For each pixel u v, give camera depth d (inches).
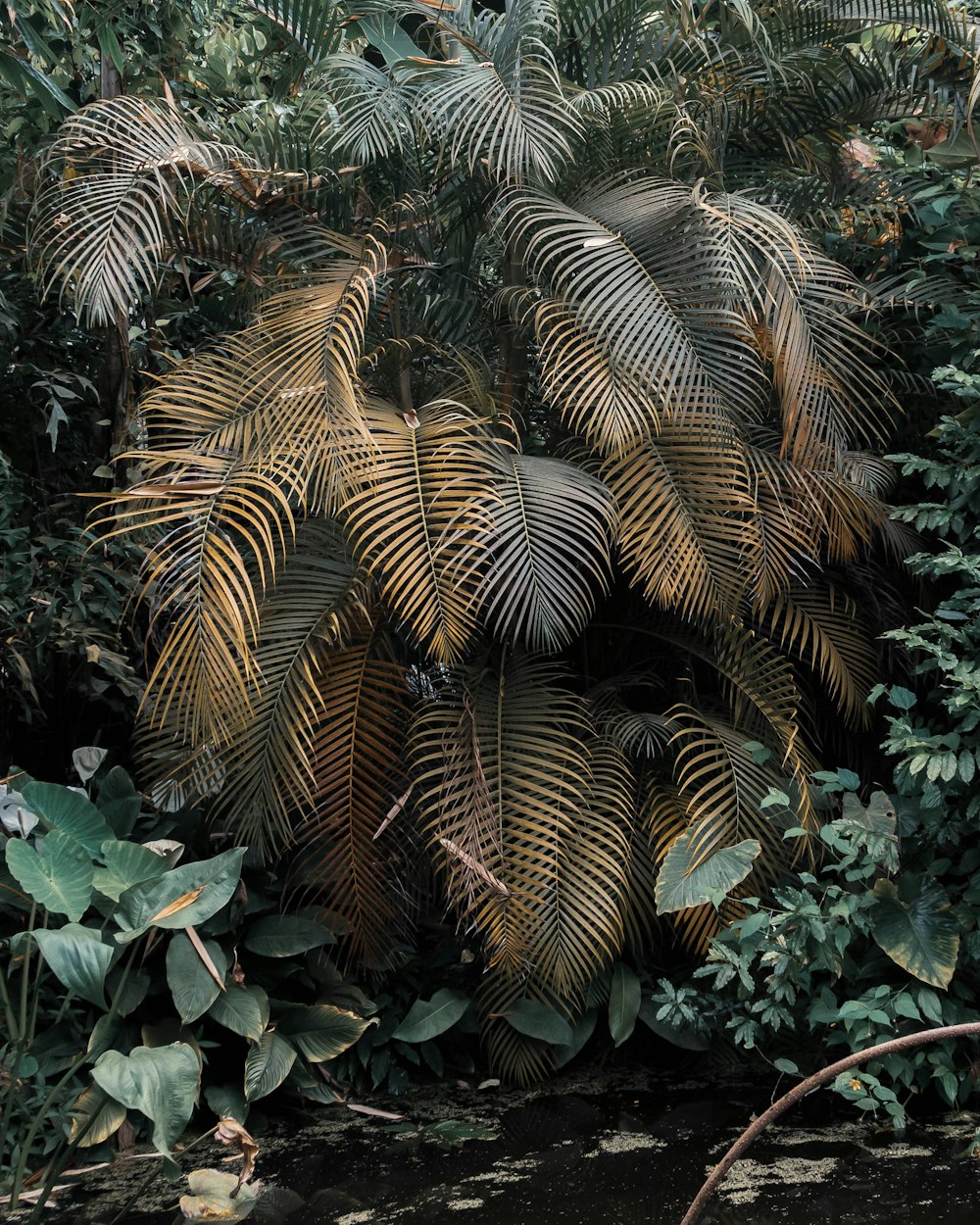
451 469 123.6
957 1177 104.7
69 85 181.2
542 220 134.8
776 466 138.2
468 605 118.3
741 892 129.7
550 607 118.3
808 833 122.7
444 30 144.3
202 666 113.4
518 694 133.7
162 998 126.0
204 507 117.3
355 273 131.4
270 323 127.6
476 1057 142.5
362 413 125.3
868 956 126.9
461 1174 109.3
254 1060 119.6
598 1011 139.7
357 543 124.6
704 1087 131.9
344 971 136.3
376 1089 134.1
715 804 134.9
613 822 130.4
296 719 122.9
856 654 142.1
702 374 127.3
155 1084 94.7
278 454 120.6
